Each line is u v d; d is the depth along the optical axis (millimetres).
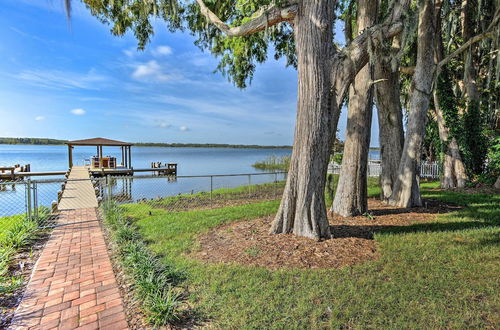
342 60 4105
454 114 10625
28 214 5445
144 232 5027
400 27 4285
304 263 3420
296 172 4340
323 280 2990
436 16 7871
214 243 4305
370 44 4051
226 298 2697
